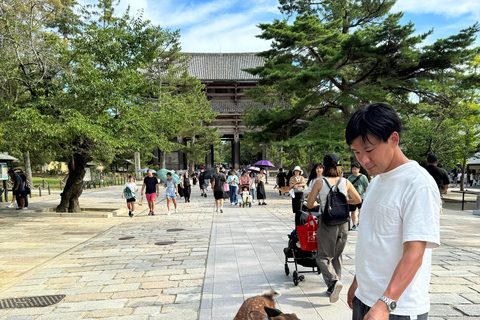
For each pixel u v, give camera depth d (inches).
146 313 164.4
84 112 500.4
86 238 357.7
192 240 332.5
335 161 176.6
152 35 558.9
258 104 2087.8
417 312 61.6
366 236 67.6
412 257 57.7
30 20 546.3
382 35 660.1
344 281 199.3
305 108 900.0
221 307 167.3
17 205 667.4
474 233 337.7
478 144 812.6
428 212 59.4
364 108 65.6
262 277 211.2
